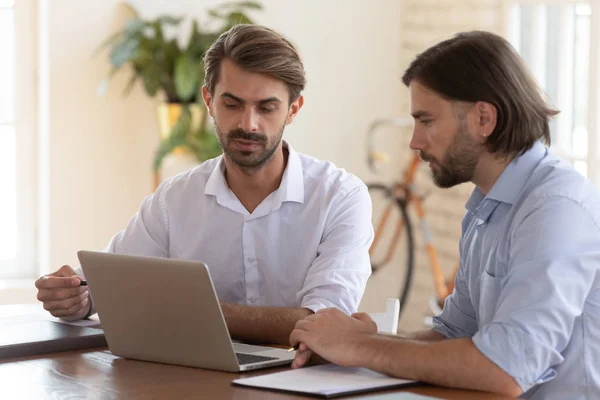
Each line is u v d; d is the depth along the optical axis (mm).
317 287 2674
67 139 5277
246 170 2713
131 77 5402
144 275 2162
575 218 2014
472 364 1926
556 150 5277
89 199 5359
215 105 2666
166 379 2078
